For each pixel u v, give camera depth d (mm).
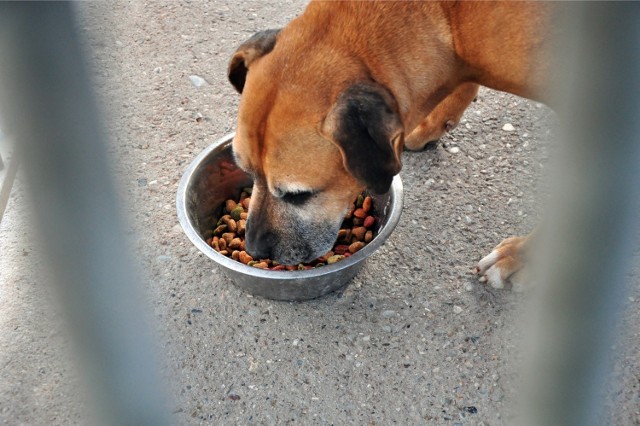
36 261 1120
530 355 956
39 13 755
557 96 941
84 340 909
